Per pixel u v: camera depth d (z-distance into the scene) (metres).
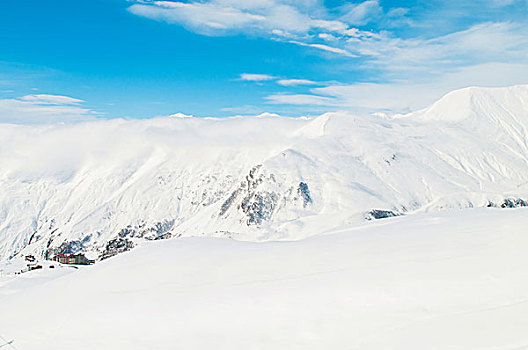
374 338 13.20
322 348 13.39
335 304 16.28
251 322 16.48
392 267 18.72
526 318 12.21
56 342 18.25
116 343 17.08
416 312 14.34
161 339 16.69
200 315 17.97
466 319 12.98
